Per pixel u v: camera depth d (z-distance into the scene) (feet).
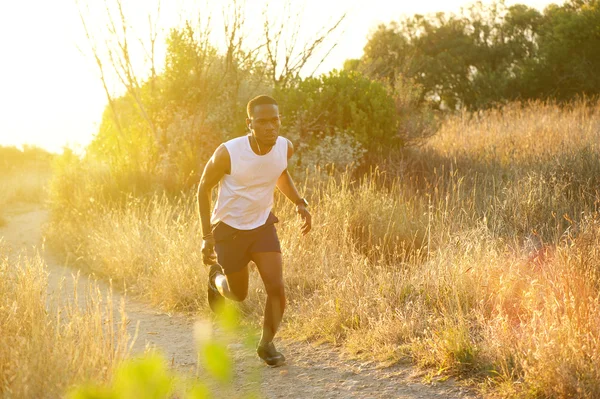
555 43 78.79
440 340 13.05
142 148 32.35
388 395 11.57
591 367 10.66
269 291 12.65
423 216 22.03
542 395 10.68
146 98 34.14
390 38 89.71
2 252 17.02
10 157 73.72
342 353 13.96
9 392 9.27
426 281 16.55
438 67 90.12
